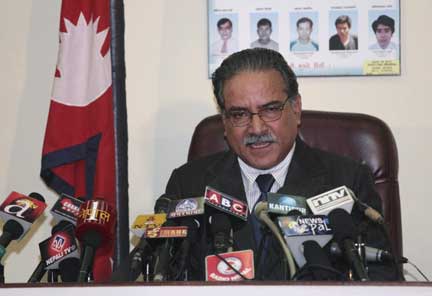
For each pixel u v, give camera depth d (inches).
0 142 126.2
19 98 126.0
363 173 93.5
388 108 119.3
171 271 65.7
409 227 118.6
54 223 124.5
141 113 122.8
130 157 122.8
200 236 73.7
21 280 125.1
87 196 113.1
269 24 120.1
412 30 119.0
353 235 63.0
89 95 114.8
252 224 86.2
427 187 118.6
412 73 119.0
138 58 122.8
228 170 95.7
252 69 87.0
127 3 123.2
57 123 114.2
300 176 92.6
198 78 122.3
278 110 87.4
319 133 102.8
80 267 68.8
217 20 120.7
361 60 119.0
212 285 51.3
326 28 119.5
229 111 88.1
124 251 112.1
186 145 122.3
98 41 114.7
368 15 119.0
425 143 118.8
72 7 116.1
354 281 52.4
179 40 122.5
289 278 63.9
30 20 126.0
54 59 126.0
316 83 120.1
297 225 63.4
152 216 72.2
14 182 125.9
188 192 96.7
